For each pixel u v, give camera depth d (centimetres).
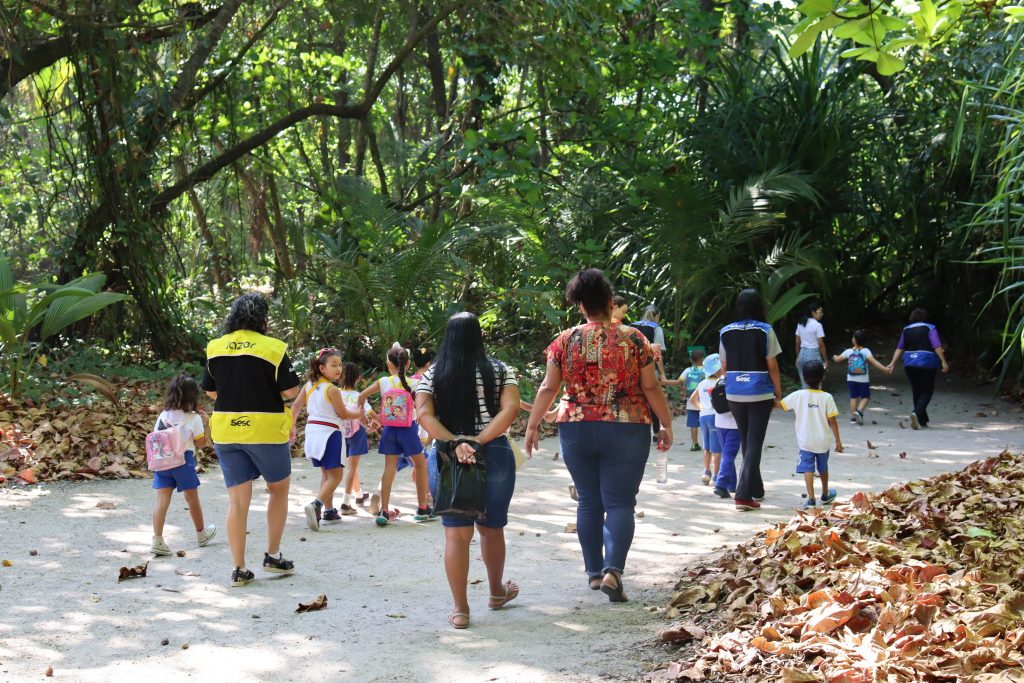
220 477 925
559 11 1456
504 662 446
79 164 1544
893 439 1207
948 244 1675
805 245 1780
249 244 2583
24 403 1069
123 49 1397
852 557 512
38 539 677
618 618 511
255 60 1855
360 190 1534
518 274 1580
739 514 784
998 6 490
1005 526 562
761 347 794
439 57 1997
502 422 503
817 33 369
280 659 455
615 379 536
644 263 1748
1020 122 553
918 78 1625
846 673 372
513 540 706
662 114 1773
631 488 542
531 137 1561
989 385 1641
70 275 1532
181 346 1616
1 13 1220
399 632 496
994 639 390
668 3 1786
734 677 400
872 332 1992
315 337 1619
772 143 1772
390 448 757
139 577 596
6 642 473
